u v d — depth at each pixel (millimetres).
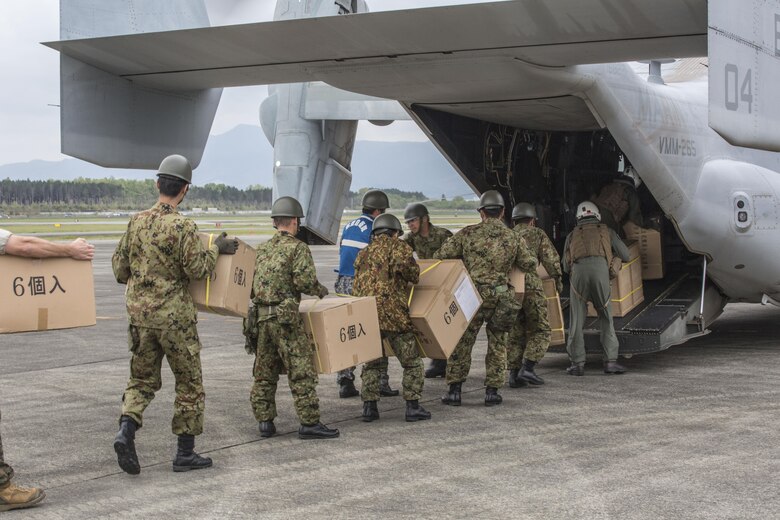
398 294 5703
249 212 149000
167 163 4648
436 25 5504
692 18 5203
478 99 7395
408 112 7738
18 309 4215
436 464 4746
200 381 4672
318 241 10172
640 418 5781
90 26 6477
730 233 8305
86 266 4449
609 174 9180
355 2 7359
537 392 6770
